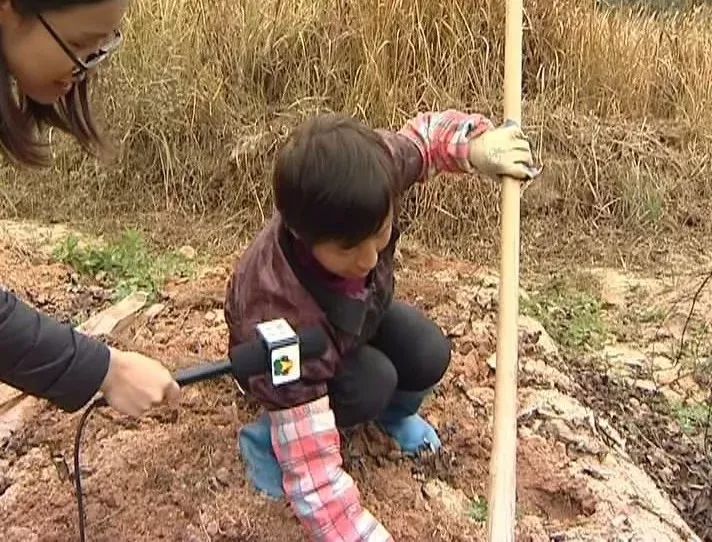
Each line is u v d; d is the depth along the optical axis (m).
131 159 4.77
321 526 2.27
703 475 3.23
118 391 1.96
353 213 2.09
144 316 3.35
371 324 2.44
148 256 4.14
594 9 5.62
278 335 2.17
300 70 4.89
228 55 4.92
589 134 4.98
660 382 3.71
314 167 2.10
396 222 2.41
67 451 2.75
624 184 4.87
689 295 4.32
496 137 2.56
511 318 2.40
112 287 3.85
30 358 1.86
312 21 4.93
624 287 4.39
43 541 2.49
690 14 6.53
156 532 2.50
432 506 2.63
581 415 2.99
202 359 3.08
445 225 4.59
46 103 1.92
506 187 2.56
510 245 2.49
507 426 2.22
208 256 4.30
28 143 1.90
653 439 3.38
